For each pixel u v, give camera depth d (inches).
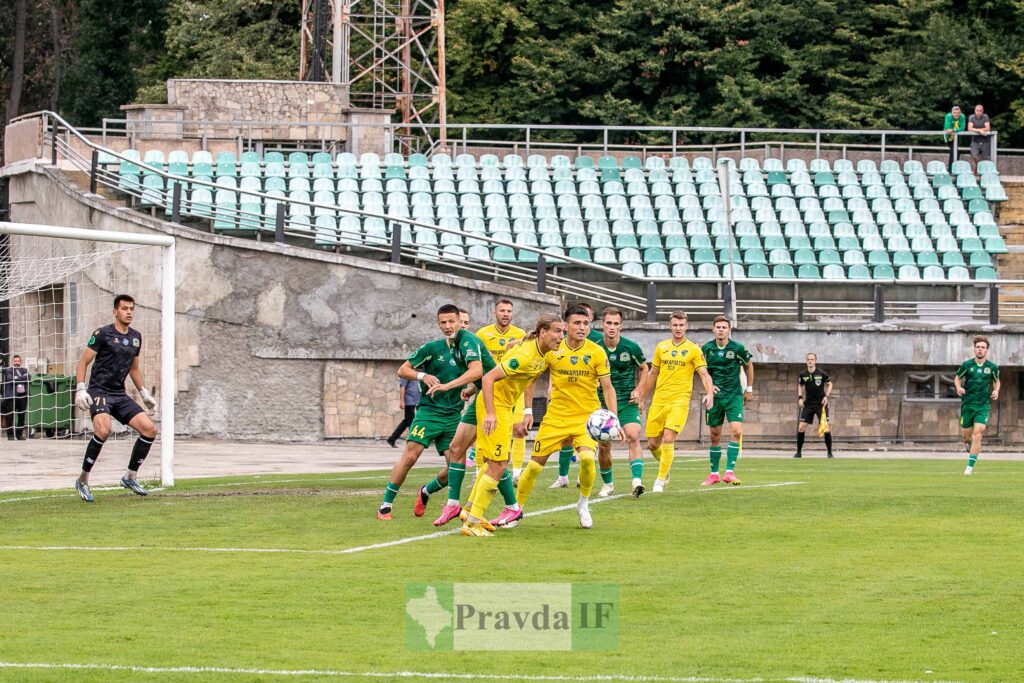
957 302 4195.4
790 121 6427.2
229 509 1872.5
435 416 1724.9
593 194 4517.7
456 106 6289.4
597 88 6486.2
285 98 4739.2
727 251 4308.6
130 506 1918.1
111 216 3641.7
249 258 3587.6
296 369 3595.0
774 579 1321.4
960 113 4960.6
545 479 2393.0
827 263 4338.1
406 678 953.5
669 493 2129.7
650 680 951.0
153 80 7150.6
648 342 3754.9
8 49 7485.2
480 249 4151.1
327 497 2034.9
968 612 1177.4
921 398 3941.9
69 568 1371.8
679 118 6284.5
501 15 6338.6
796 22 6476.4
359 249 4040.4
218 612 1163.9
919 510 1883.6
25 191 4119.1
